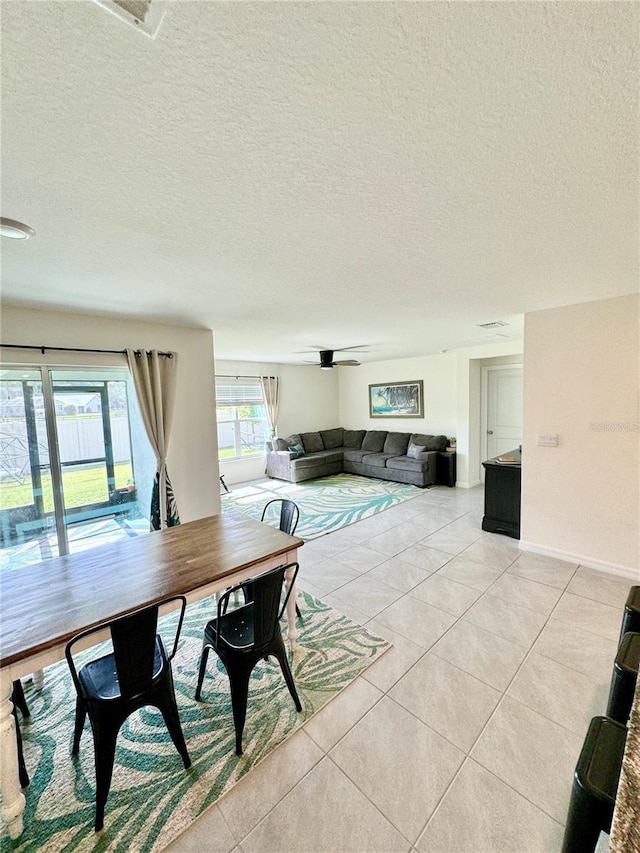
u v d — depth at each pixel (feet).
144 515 11.79
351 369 27.99
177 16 2.16
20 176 3.75
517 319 11.88
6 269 6.36
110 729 4.66
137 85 2.66
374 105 2.94
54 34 2.25
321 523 15.19
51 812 4.66
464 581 10.02
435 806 4.55
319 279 7.43
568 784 4.76
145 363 10.81
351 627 8.13
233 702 5.40
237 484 22.91
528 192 4.35
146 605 5.24
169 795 4.79
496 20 2.29
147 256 6.00
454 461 20.40
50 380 9.74
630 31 2.37
